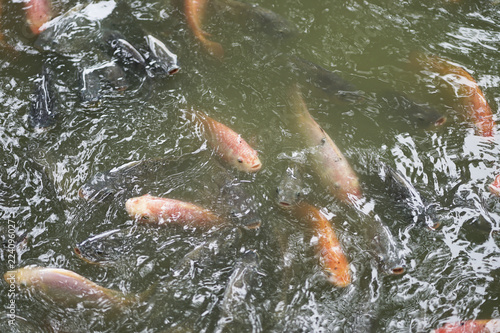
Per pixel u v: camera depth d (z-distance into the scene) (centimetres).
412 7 550
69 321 330
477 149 423
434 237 370
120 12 534
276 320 330
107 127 436
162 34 513
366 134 433
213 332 324
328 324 329
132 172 398
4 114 445
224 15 532
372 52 504
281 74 479
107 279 347
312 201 385
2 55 490
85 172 407
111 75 463
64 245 366
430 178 405
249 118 445
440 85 472
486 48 507
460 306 339
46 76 468
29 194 395
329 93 461
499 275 354
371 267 352
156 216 369
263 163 410
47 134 430
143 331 327
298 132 431
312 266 352
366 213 379
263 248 360
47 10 534
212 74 479
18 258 359
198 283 345
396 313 334
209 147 418
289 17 539
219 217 372
